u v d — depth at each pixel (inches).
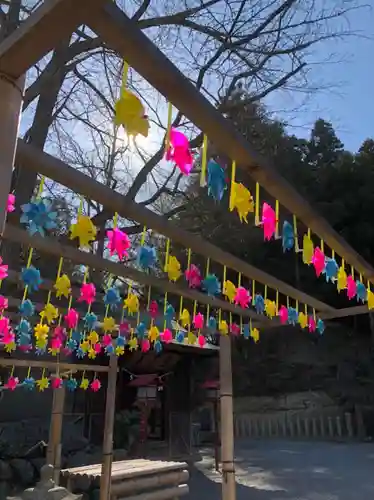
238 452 570.3
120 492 215.3
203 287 141.6
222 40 398.6
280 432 768.9
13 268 254.7
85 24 45.6
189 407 429.1
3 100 51.1
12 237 107.0
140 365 423.2
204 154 64.7
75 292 160.4
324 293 857.5
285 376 868.0
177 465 250.2
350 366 840.3
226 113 425.4
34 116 341.1
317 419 746.2
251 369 911.0
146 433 393.7
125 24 45.8
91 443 380.8
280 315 163.5
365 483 359.9
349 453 544.7
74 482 228.7
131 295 169.2
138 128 51.5
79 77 367.2
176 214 450.9
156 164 391.5
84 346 210.4
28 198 293.6
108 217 293.3
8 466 289.3
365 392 778.2
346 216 808.3
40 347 191.9
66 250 116.5
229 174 79.8
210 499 300.4
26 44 47.2
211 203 406.0
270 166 74.8
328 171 837.2
